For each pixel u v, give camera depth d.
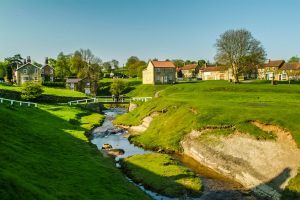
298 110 48.66
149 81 155.50
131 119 75.94
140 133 64.31
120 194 31.08
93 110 100.94
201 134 49.53
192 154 47.78
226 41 122.75
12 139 38.81
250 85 110.50
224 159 41.91
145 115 71.38
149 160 43.94
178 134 53.47
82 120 78.81
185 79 184.50
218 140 45.91
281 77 153.50
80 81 154.12
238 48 121.69
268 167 36.75
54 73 179.50
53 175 31.44
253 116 46.88
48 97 98.31
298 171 33.91
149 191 35.25
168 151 51.00
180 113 60.75
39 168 31.69
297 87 99.56
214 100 73.19
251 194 34.09
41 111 76.50
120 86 140.75
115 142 58.09
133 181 38.09
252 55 122.25
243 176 37.59
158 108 70.31
